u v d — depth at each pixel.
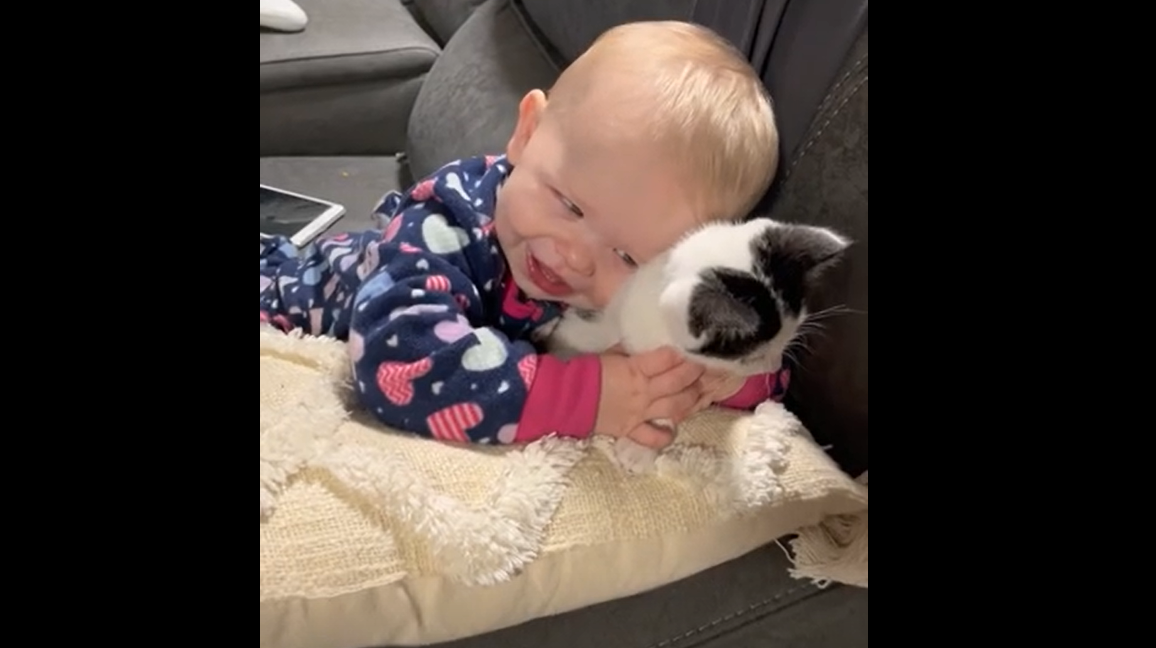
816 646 0.83
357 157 1.51
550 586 0.71
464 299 0.84
